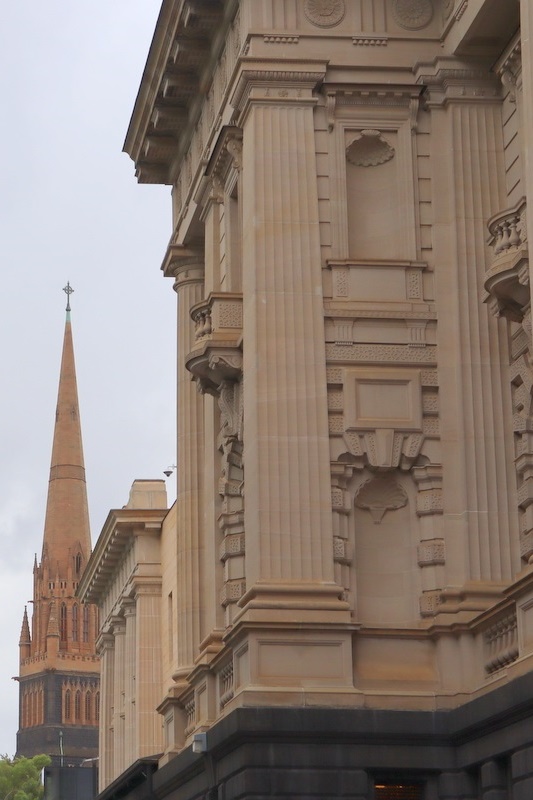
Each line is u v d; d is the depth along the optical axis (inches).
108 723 5802.2
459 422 2518.5
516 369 2474.2
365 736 2383.1
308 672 2417.6
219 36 2972.4
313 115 2635.3
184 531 3309.5
